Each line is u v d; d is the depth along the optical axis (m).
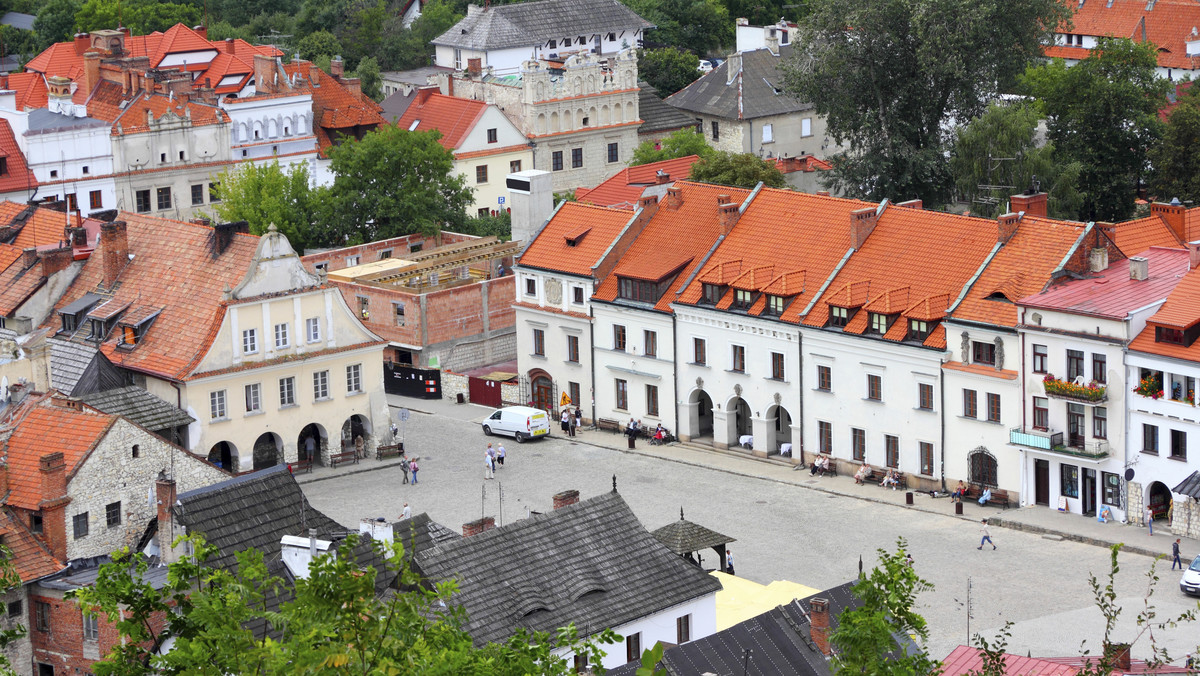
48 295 127.12
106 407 114.19
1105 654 54.78
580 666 74.56
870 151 171.00
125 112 173.50
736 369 125.12
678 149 186.38
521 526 79.12
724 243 128.12
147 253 127.06
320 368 124.19
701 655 73.56
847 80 169.62
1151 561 102.62
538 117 192.62
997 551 105.50
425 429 133.88
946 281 116.25
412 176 163.62
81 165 165.12
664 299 128.00
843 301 117.81
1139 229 119.62
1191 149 168.88
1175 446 105.12
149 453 94.25
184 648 45.44
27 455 92.75
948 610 96.88
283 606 47.72
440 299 143.62
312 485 121.88
